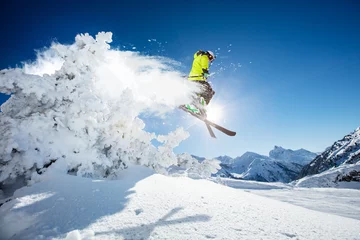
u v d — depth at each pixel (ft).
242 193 11.76
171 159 17.16
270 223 6.71
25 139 10.82
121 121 13.96
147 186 9.46
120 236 5.13
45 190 8.23
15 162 10.57
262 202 9.87
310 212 10.05
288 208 9.71
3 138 10.66
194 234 5.39
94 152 12.27
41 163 10.75
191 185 10.80
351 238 6.26
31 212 6.47
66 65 12.80
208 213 6.91
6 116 12.14
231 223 6.30
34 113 12.37
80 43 13.15
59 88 12.26
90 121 12.35
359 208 22.49
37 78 11.73
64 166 11.11
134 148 15.07
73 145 11.93
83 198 7.52
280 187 54.54
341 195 33.73
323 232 6.54
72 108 12.21
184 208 7.14
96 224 5.73
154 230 5.49
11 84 11.08
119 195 8.02
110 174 12.81
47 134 11.62
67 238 4.81
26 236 5.23
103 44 13.14
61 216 6.19
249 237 5.49
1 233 5.99
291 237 5.85
